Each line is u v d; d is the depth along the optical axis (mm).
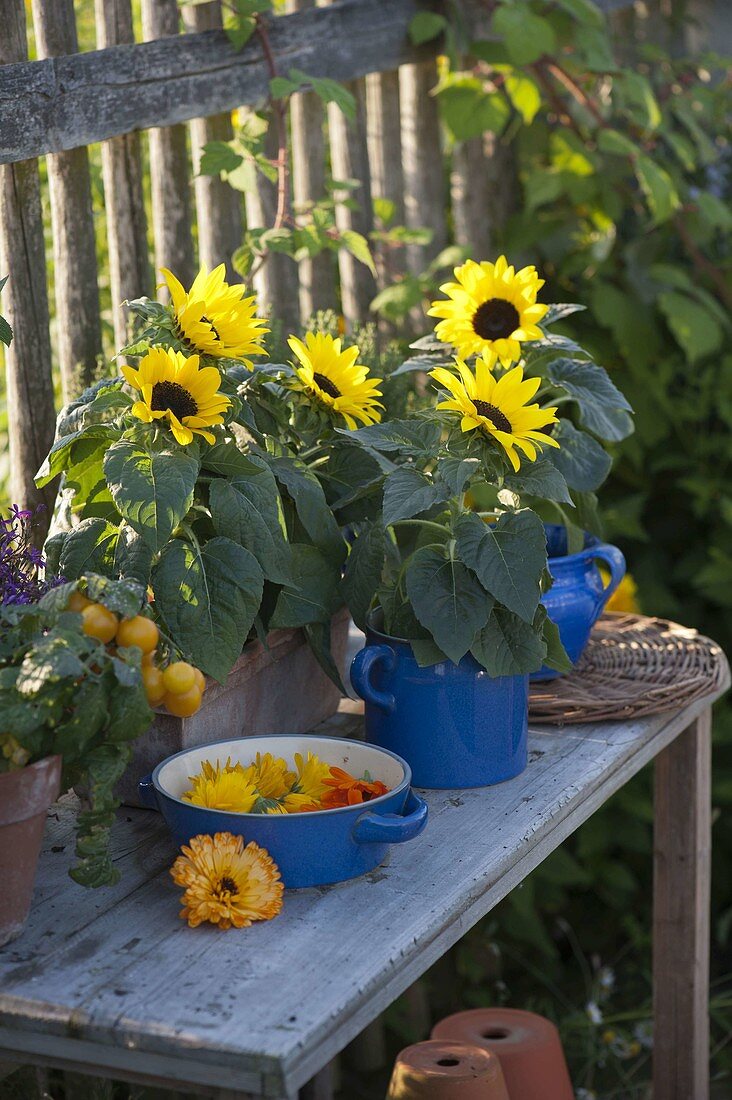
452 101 2479
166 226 2002
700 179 3033
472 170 2674
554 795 1431
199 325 1362
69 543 1393
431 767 1438
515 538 1374
